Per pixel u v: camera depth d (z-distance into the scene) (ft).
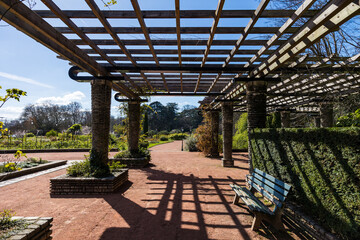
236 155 39.78
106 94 16.43
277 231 9.09
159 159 34.42
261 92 15.48
